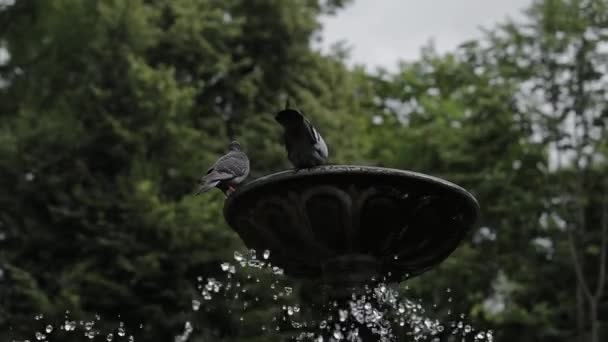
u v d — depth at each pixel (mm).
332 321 8797
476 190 21656
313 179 8305
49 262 19500
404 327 9445
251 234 8914
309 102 22125
